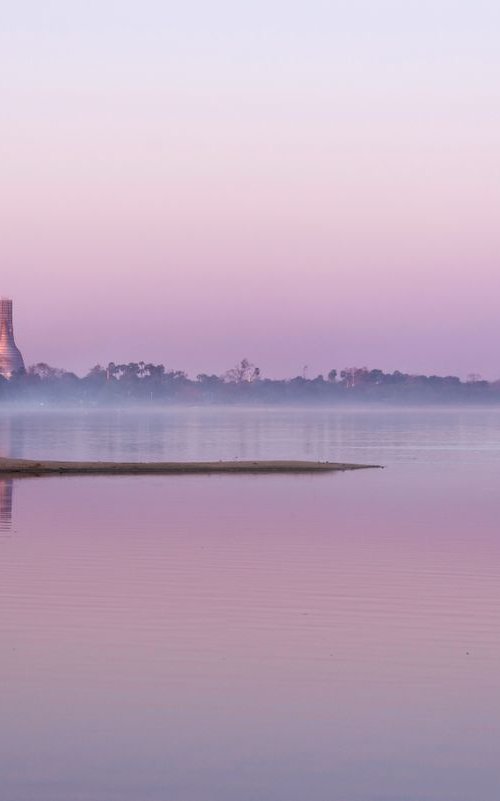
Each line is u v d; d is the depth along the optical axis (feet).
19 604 190.80
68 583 211.20
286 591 204.23
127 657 155.94
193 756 118.83
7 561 238.27
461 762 117.80
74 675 147.13
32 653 157.99
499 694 139.95
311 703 136.36
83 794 108.78
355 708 134.41
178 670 150.10
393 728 127.65
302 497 401.49
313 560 242.78
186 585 210.18
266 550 257.55
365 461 646.33
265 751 120.47
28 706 134.51
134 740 123.34
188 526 305.53
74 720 129.59
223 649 160.35
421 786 111.45
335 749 121.19
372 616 182.70
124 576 219.20
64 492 416.46
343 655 157.79
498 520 325.62
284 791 110.01
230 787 110.83
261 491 426.51
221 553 252.83
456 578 219.41
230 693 139.74
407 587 208.95
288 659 155.53
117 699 137.28
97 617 180.65
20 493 411.13
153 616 181.88
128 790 109.81
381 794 109.40
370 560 243.19
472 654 158.51
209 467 540.93
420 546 266.77
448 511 352.69
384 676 147.13
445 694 140.05
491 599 197.06
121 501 378.73
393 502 384.06
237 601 194.49
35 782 111.65
